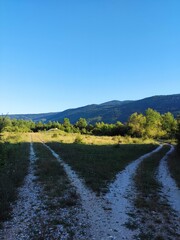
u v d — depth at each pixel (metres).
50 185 18.80
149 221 13.09
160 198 17.20
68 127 136.62
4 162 23.88
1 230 11.54
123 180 21.83
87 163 28.08
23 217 13.04
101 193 17.55
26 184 19.31
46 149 43.09
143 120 102.31
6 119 33.66
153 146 56.81
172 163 32.84
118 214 13.90
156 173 26.17
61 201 15.33
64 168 25.64
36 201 15.46
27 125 165.12
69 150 40.03
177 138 46.91
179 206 15.86
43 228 11.86
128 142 64.69
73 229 11.89
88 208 14.61
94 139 72.25
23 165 26.11
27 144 53.09
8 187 17.11
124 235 11.48
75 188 18.41
